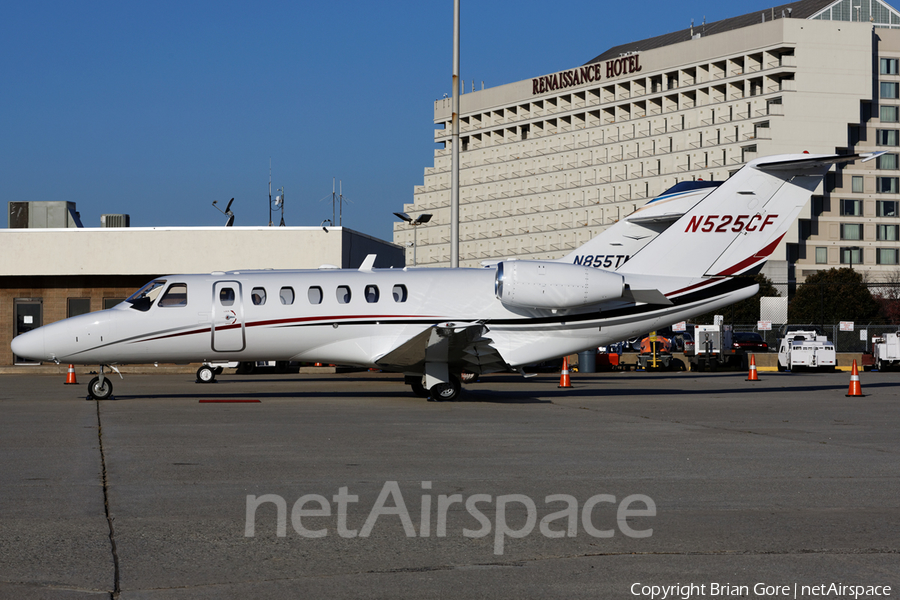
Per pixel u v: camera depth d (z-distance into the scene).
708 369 43.69
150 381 30.91
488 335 22.95
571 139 133.50
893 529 8.18
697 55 117.19
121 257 39.19
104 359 22.11
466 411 18.98
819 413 18.97
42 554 7.21
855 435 14.98
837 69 109.12
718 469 11.33
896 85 114.12
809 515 8.73
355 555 7.25
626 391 26.06
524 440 14.00
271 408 19.47
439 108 153.12
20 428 15.34
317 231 38.81
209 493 9.61
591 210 130.00
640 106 125.69
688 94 119.56
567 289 22.20
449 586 6.50
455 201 30.53
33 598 6.17
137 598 6.18
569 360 43.50
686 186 29.48
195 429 15.27
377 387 27.27
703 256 23.19
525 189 139.38
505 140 143.62
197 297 22.36
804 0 119.88
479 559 7.17
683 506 9.12
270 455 12.26
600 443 13.71
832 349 42.03
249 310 22.42
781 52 109.75
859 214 112.75
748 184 23.14
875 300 89.38
